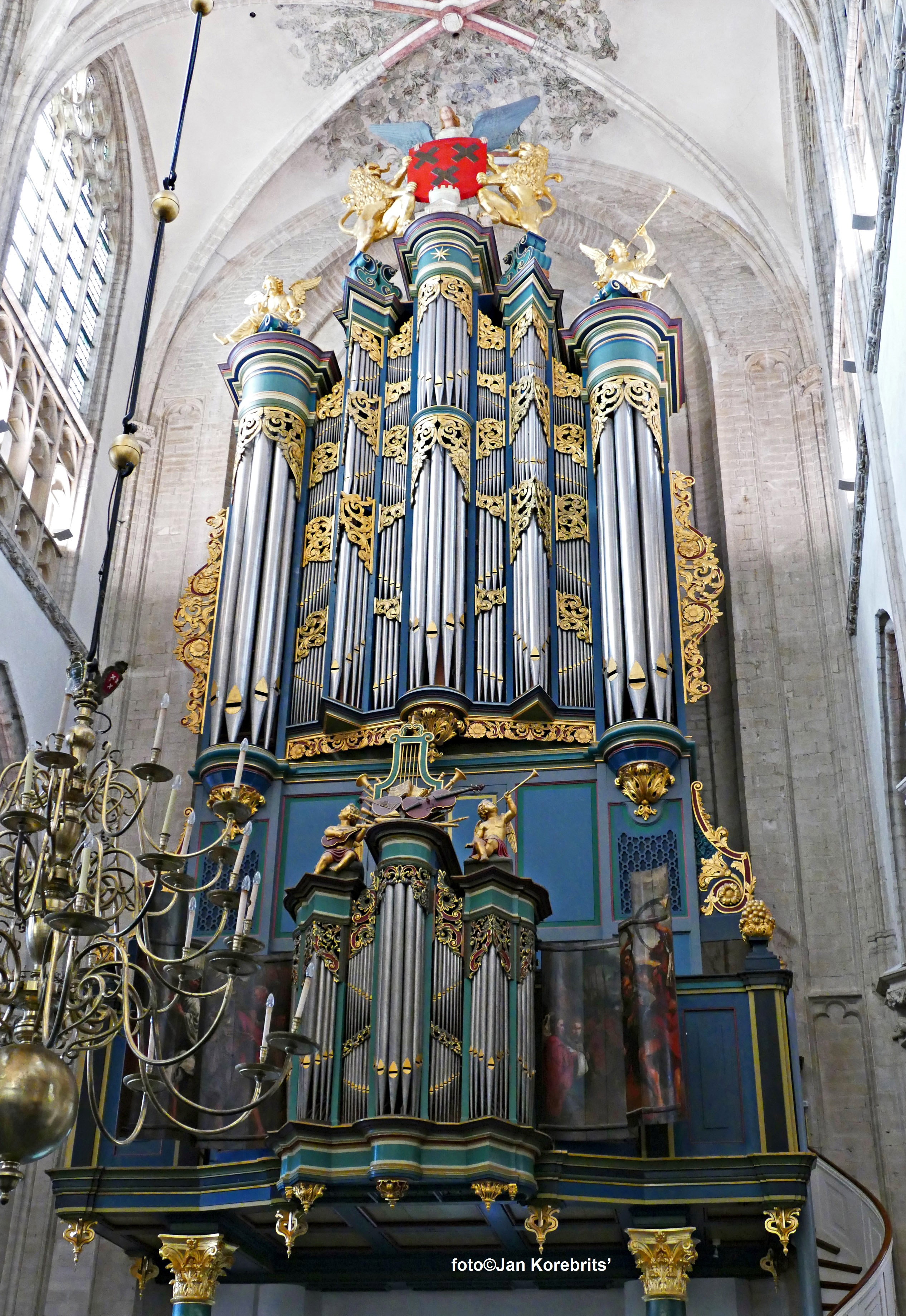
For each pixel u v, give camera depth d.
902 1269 15.53
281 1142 11.35
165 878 9.46
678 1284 11.57
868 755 18.03
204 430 22.41
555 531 16.42
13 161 17.47
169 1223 12.30
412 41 22.69
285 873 14.48
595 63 22.67
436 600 15.55
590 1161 11.62
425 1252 13.20
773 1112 11.86
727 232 22.89
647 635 15.19
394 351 18.23
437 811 12.84
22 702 17.61
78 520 20.22
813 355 21.58
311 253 23.98
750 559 20.09
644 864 14.01
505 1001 11.64
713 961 17.31
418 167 19.77
